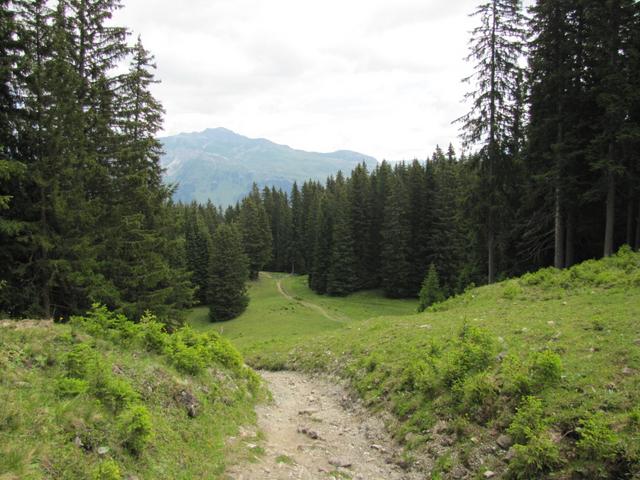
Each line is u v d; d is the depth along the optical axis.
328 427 11.08
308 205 99.38
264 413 11.70
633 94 20.05
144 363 9.02
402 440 9.23
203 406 9.15
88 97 19.50
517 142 25.92
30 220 16.62
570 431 6.72
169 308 22.98
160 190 25.05
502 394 8.33
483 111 25.78
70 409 6.07
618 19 21.17
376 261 73.31
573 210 24.78
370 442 9.81
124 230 20.14
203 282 76.56
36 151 16.58
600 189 21.92
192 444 7.55
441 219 58.69
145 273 21.28
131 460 6.05
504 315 14.72
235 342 41.03
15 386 6.16
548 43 23.45
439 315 19.16
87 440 5.75
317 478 7.63
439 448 8.25
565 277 18.23
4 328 8.13
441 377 10.04
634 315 10.72
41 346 7.62
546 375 7.98
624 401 6.89
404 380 11.48
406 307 58.78
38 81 15.66
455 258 58.03
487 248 30.86
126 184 20.89
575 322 11.28
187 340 12.27
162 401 8.21
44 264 16.05
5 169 13.73
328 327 47.38
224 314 60.50
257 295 77.31
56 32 16.81
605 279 16.25
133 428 6.29
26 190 16.50
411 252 65.19
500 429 7.71
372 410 11.40
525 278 20.64
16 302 16.12
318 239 74.38
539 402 7.35
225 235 63.59
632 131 19.91
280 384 17.08
